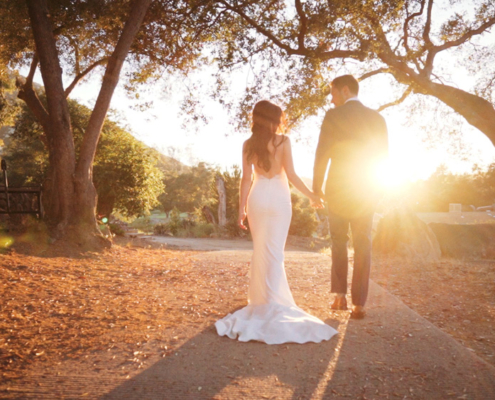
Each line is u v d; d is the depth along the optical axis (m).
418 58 12.31
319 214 28.48
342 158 3.74
